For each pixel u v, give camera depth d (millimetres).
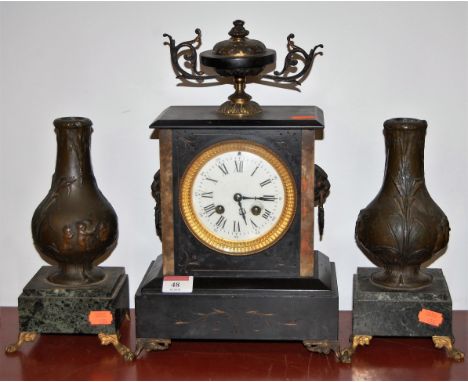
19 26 2588
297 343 2533
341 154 2648
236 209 2324
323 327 2363
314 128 2227
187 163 2303
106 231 2422
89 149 2436
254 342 2539
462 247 2717
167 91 2629
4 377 2328
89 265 2516
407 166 2328
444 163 2639
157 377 2322
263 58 2244
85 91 2635
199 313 2371
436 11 2520
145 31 2580
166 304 2371
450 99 2582
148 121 2652
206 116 2316
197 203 2332
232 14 2559
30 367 2389
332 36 2557
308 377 2312
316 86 2596
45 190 2730
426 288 2393
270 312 2357
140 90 2629
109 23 2578
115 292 2463
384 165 2646
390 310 2365
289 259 2357
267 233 2338
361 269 2576
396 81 2578
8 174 2717
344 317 2723
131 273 2797
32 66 2619
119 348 2441
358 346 2494
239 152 2281
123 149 2680
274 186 2303
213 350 2486
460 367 2367
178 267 2385
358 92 2594
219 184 2311
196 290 2365
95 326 2430
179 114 2355
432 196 2674
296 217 2322
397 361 2404
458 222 2693
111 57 2605
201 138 2283
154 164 2689
